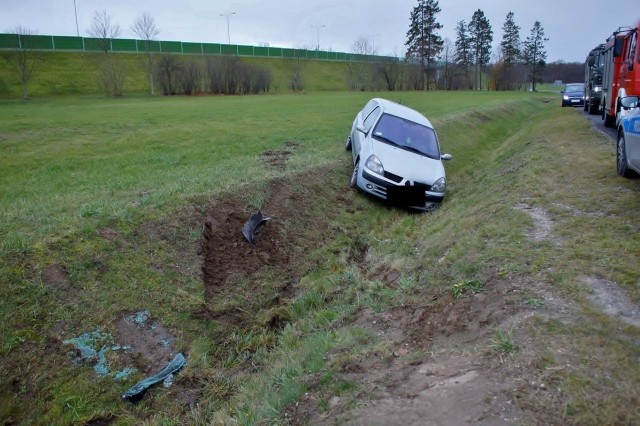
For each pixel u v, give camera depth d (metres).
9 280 5.04
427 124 10.97
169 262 6.21
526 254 5.38
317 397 3.66
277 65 79.69
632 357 3.34
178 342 5.28
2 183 8.87
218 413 4.27
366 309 5.50
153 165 10.58
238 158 11.42
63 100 40.81
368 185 9.62
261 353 5.29
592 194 7.38
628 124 7.76
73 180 9.09
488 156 15.87
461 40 82.38
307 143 13.98
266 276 6.81
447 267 5.80
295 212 8.53
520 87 84.12
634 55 12.09
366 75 70.94
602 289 4.39
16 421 4.13
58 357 4.66
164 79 49.81
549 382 3.14
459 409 3.04
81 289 5.32
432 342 4.27
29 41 55.25
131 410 4.49
